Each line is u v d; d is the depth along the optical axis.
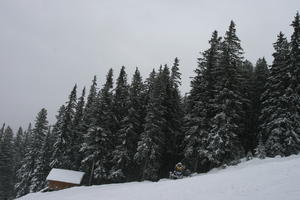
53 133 60.50
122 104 47.62
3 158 70.25
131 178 45.56
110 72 46.12
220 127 32.97
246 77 41.94
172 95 44.19
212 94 37.09
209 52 38.69
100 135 42.84
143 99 47.88
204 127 35.69
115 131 45.62
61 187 44.94
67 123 53.81
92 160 43.81
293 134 31.67
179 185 19.61
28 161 60.81
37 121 64.69
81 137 52.38
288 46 36.53
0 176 69.25
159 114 39.94
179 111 44.78
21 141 85.12
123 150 41.69
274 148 32.47
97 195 24.03
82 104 58.88
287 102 33.03
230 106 34.09
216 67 35.91
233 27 36.31
